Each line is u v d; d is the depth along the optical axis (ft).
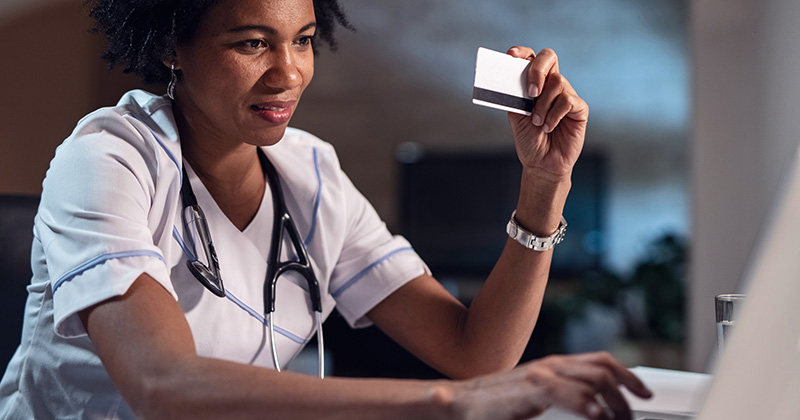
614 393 1.73
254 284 3.38
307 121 17.51
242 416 1.97
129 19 3.09
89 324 2.42
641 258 15.64
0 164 12.97
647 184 15.74
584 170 15.90
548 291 15.90
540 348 13.94
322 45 3.97
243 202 3.46
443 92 16.96
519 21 16.43
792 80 6.38
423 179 16.78
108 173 2.79
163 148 3.11
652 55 15.75
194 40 2.96
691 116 7.82
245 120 2.99
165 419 2.06
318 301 3.53
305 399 1.93
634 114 15.81
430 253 16.72
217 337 3.25
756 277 1.38
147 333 2.28
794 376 1.28
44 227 2.79
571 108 3.08
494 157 16.44
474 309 3.53
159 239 3.10
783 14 6.59
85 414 3.05
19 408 3.14
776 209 1.44
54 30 13.35
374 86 17.24
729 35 7.53
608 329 13.80
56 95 13.38
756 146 7.32
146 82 3.37
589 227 15.84
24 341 3.20
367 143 17.26
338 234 3.74
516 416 1.76
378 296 3.72
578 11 16.10
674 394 2.87
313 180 3.68
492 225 16.46
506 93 2.98
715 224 7.61
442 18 16.89
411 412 1.85
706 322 7.62
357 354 11.83
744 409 1.29
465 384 1.88
